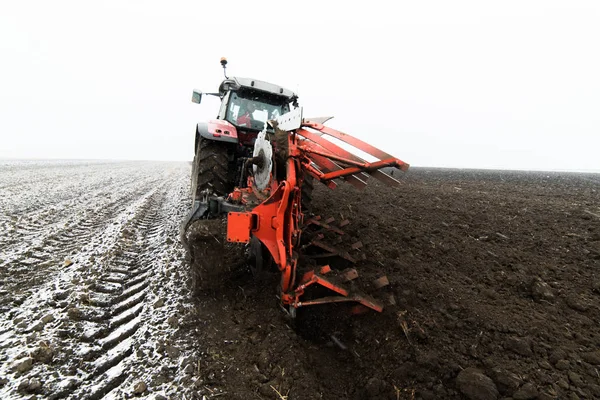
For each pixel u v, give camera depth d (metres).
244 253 3.15
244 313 2.26
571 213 3.80
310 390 1.65
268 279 2.71
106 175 11.20
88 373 1.60
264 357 1.80
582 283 2.29
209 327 2.07
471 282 2.48
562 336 1.79
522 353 1.68
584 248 2.77
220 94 5.10
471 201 4.98
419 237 3.45
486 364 1.64
